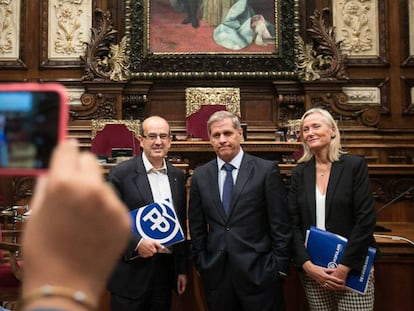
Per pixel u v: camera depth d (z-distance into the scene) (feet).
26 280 1.33
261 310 7.23
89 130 19.62
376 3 20.75
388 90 20.42
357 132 19.85
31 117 1.44
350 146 19.57
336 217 7.46
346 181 7.49
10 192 15.98
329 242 7.27
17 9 20.47
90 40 20.10
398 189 17.04
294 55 20.30
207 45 20.39
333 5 20.70
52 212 1.29
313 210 7.63
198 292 9.34
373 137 19.74
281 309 7.47
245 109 20.31
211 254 7.67
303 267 7.42
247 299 7.29
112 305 7.94
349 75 20.48
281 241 7.53
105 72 19.95
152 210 7.80
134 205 8.10
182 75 20.04
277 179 7.80
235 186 7.73
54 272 1.31
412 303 9.30
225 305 7.44
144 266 7.88
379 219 17.02
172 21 20.43
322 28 20.26
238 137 8.00
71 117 19.77
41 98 1.46
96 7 20.43
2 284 9.27
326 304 7.72
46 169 1.43
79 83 20.16
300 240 7.66
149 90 20.27
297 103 20.21
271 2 20.51
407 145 19.60
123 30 20.45
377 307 9.34
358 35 20.65
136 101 19.95
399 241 9.53
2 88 1.46
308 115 7.91
